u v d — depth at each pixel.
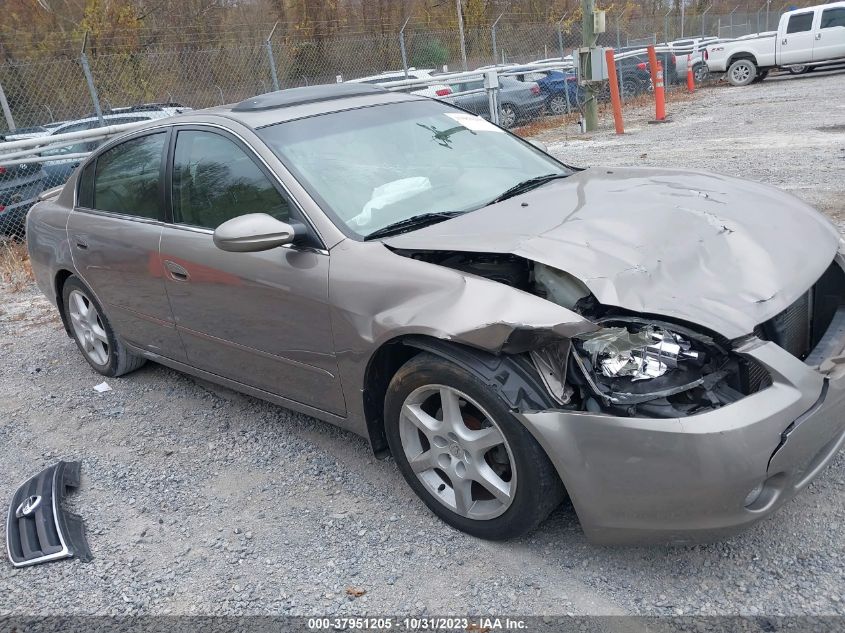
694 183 3.43
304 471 3.49
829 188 7.31
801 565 2.51
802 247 2.88
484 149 3.84
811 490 2.88
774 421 2.22
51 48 19.41
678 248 2.69
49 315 6.58
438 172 3.51
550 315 2.36
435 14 29.61
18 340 5.97
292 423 3.99
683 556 2.62
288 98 3.79
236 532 3.08
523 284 2.71
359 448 3.64
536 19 25.20
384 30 24.44
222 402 4.36
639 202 3.09
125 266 4.04
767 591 2.41
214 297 3.51
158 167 3.88
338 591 2.66
